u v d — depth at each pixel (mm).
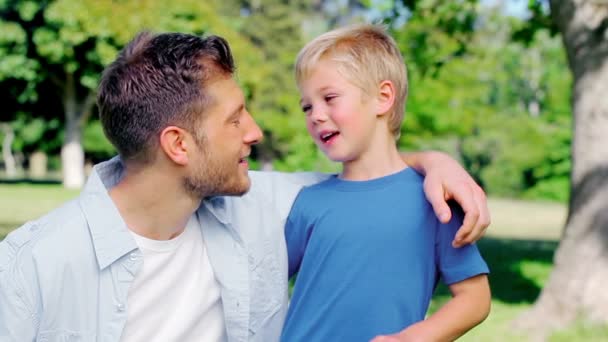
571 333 5660
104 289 1918
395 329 2012
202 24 23750
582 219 5961
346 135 2166
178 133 1912
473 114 17344
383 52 2223
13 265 1848
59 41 23031
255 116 26844
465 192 1947
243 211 2168
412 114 16797
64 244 1885
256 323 2158
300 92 2268
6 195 19359
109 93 1936
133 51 1954
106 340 1910
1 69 23906
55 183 28750
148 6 22609
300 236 2230
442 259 2045
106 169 2105
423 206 2072
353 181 2199
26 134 33375
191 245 2092
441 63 9719
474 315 1988
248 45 26844
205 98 1908
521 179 31281
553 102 27203
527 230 15938
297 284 2178
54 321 1870
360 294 2037
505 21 10984
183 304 2064
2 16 23469
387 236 2047
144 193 1966
